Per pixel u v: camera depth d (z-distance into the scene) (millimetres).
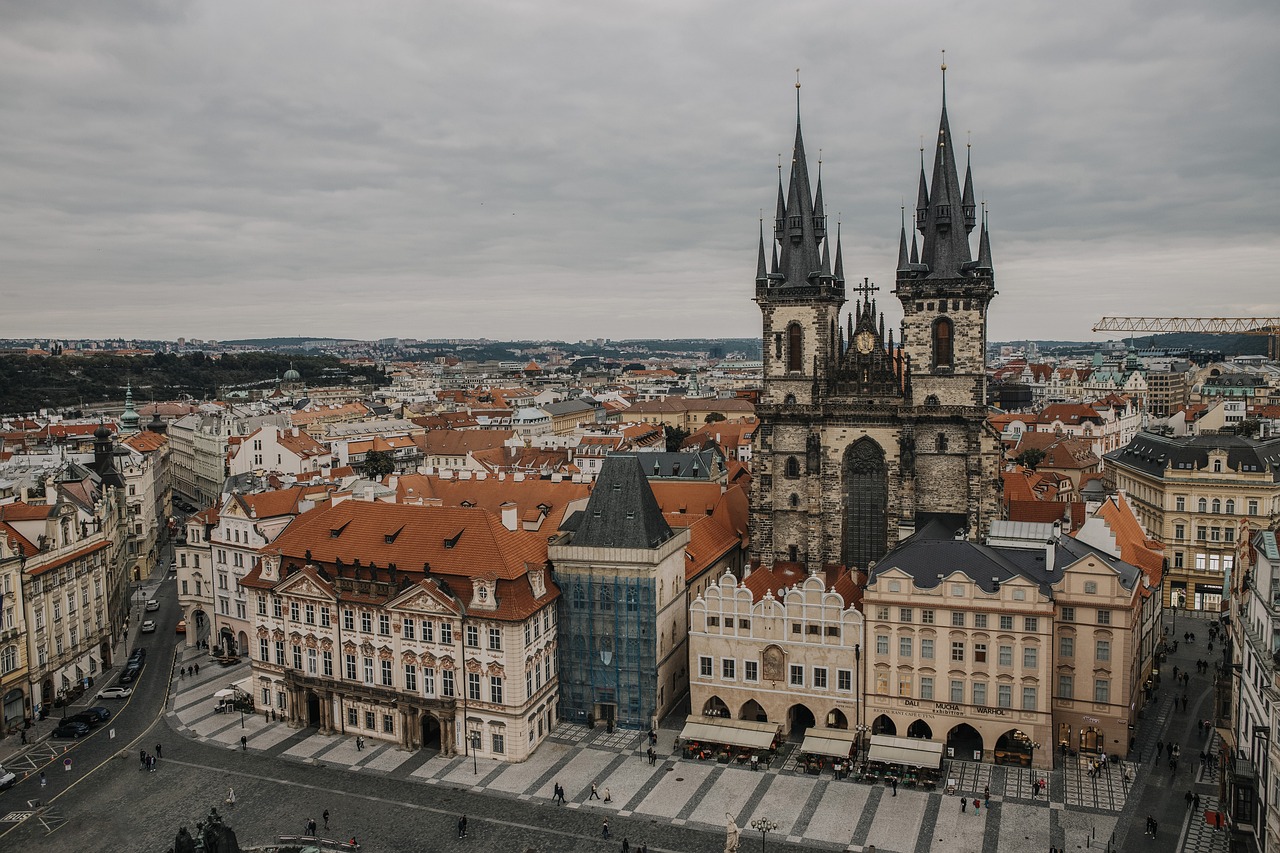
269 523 156375
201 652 165000
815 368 156750
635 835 101812
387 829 103812
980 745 119688
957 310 148000
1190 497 177625
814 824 103000
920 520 152625
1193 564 178625
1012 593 112875
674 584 134125
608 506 129250
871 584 118688
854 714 120750
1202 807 103688
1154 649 137500
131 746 126312
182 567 170000
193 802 110500
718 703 127625
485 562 122188
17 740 128375
